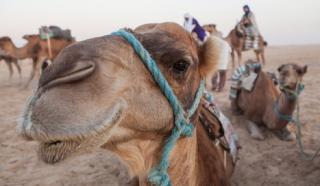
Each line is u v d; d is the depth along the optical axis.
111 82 1.68
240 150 6.18
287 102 6.12
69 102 1.51
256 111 7.04
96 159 5.97
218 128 3.58
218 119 3.66
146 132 2.02
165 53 2.02
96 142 1.60
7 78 18.02
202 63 2.59
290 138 6.56
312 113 8.31
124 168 5.53
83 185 5.08
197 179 2.61
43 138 1.45
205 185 2.71
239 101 7.98
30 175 5.46
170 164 2.31
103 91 1.62
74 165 5.77
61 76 1.54
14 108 10.20
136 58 1.94
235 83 7.99
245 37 17.45
